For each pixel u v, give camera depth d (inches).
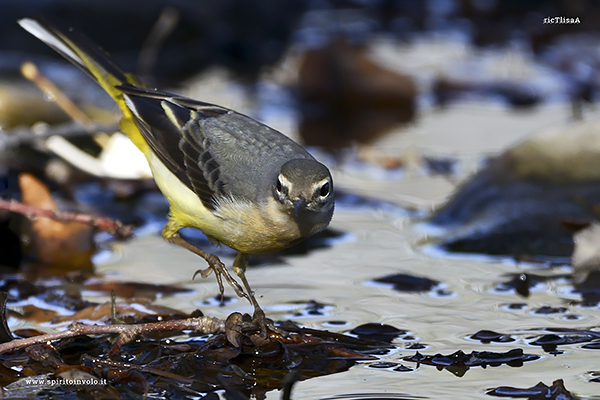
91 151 590.2
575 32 1037.8
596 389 286.4
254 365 315.6
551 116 754.2
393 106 823.7
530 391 284.2
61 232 446.0
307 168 346.3
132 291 401.4
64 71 800.3
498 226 464.8
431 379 299.7
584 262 414.0
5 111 603.2
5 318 324.8
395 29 1087.0
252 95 821.9
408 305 380.5
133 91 413.1
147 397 286.0
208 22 903.1
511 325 353.7
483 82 858.8
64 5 853.8
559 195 473.1
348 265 439.5
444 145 670.5
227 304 385.1
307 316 368.5
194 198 372.8
